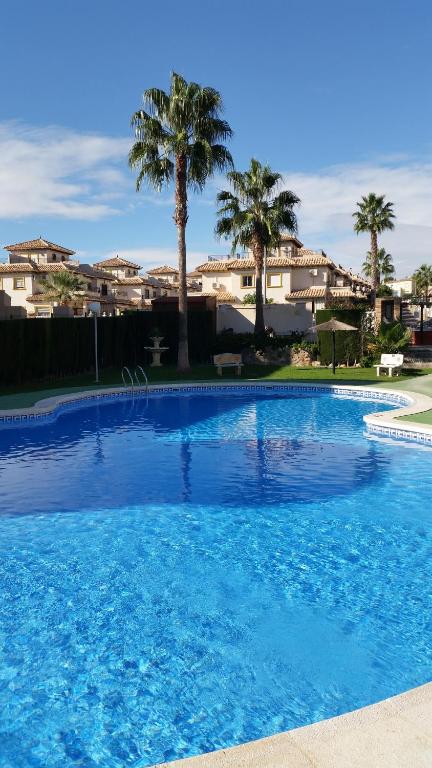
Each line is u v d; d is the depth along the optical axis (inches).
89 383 956.6
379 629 220.4
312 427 638.5
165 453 522.9
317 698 180.4
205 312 1348.4
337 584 258.8
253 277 2206.0
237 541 311.6
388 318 1350.9
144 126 1049.5
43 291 2566.4
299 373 1098.7
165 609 237.1
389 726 135.1
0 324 871.1
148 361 1354.6
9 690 185.2
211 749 159.5
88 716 173.2
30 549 302.0
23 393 813.9
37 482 430.9
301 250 2701.8
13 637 216.1
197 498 389.7
